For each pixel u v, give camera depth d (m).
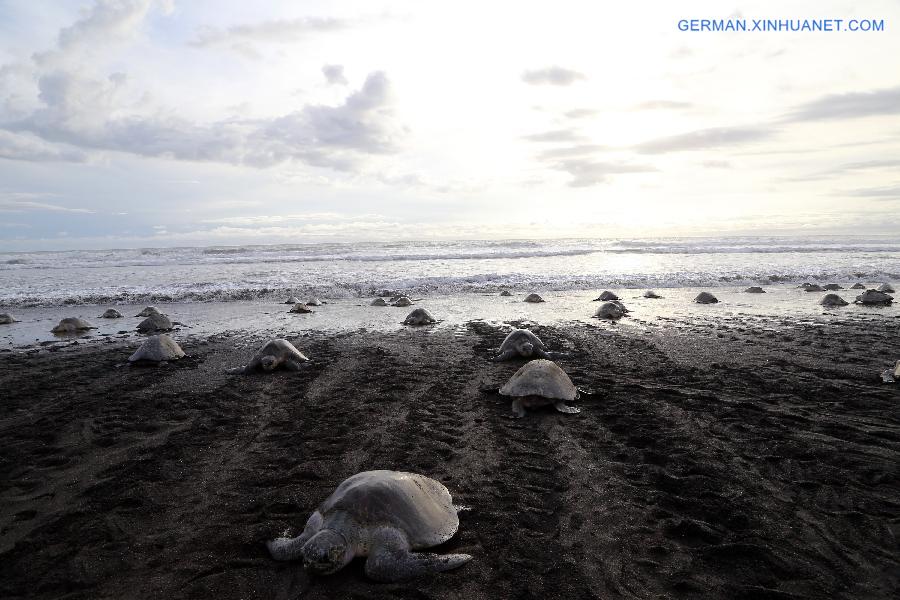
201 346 11.95
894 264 27.33
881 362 9.56
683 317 14.80
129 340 12.83
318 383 8.88
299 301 18.27
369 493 4.09
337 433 6.62
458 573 3.82
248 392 8.43
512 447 6.13
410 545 3.96
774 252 35.34
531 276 23.06
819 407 7.23
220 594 3.66
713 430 6.48
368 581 3.78
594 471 5.48
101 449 6.25
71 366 10.28
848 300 17.78
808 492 4.95
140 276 24.06
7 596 3.68
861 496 4.85
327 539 3.72
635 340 11.82
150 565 4.00
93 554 4.15
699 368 9.34
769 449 5.90
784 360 9.79
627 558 4.01
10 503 4.99
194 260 31.22
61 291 19.86
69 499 5.05
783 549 4.07
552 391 7.26
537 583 3.72
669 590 3.64
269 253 36.59
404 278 22.62
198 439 6.49
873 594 3.56
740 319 14.35
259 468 5.66
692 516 4.58
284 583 3.78
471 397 8.05
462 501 4.89
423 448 6.12
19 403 7.98
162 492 5.16
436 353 10.96
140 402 7.97
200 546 4.23
